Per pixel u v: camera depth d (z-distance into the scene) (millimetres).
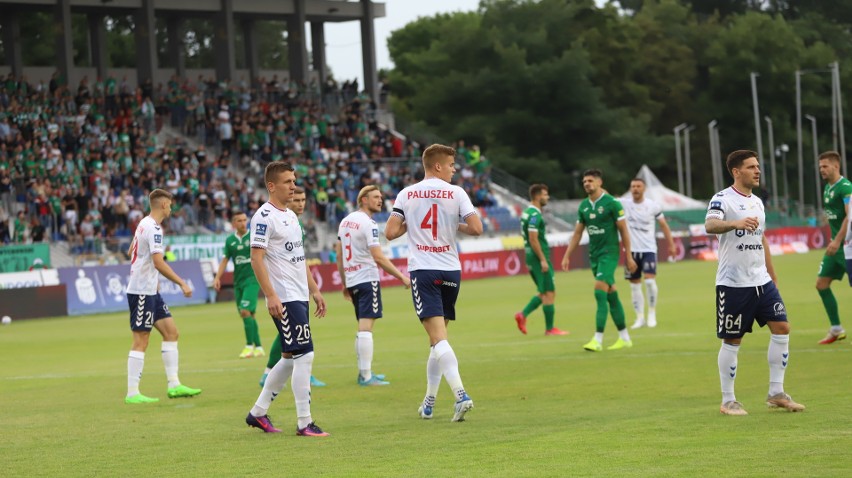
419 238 16172
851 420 14453
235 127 76000
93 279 53688
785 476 11211
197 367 25969
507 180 91688
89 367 27469
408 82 135375
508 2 131000
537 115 123938
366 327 21266
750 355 22578
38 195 60031
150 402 19859
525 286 57906
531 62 127250
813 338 25500
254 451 14195
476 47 127875
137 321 19984
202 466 13234
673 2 144125
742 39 136250
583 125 123438
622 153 124875
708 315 33625
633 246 30734
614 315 25547
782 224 98750
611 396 18125
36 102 69000
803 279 48281
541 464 12406
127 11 81562
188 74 89438
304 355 15352
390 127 92750
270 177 15508
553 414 16375
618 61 132750
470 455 13180
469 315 38719
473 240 74438
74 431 16594
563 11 130375
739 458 12227
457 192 16141
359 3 93000
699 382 19250
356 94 90500
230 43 84375
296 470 12703
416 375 22469
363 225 21219
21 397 21469
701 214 91500
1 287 51094
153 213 20219
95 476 12836
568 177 121812
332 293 60938
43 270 52219
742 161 15781
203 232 65812
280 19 92875
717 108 137875
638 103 133000
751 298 15484
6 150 63969
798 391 17531
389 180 80625
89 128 68500
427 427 15672
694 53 143750
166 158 67375
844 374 19266
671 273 60438
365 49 93250
